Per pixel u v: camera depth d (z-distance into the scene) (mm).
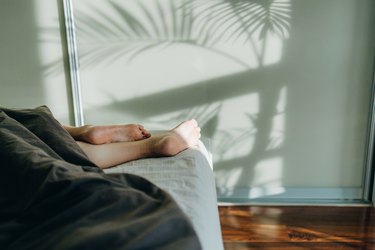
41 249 493
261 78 1695
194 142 1205
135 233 483
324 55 1646
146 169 965
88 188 588
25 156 679
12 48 1708
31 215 579
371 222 1645
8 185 653
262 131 1764
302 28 1621
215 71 1704
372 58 1633
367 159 1748
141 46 1693
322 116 1726
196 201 759
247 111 1744
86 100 1770
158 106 1767
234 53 1675
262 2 1604
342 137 1745
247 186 1827
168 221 517
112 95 1761
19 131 797
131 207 562
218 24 1646
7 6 1654
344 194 1814
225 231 1581
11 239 543
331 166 1787
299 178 1814
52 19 1666
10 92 1768
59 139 851
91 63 1722
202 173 967
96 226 506
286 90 1702
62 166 648
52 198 577
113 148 1065
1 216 613
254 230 1589
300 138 1761
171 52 1694
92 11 1660
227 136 1782
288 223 1646
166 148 1054
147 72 1726
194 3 1628
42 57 1716
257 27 1635
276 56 1664
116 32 1681
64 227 518
